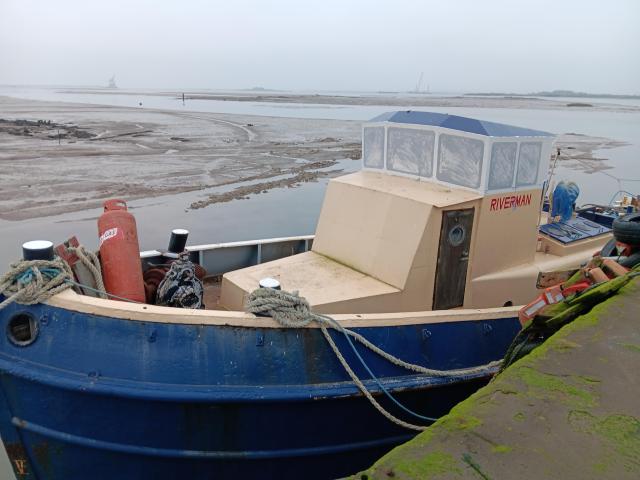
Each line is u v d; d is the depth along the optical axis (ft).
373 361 17.89
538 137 22.21
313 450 18.10
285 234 59.26
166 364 15.93
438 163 22.48
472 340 19.67
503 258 22.86
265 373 16.56
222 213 67.67
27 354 16.01
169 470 17.43
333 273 22.09
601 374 11.02
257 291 16.85
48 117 211.00
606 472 8.56
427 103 475.31
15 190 76.48
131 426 16.44
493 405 10.14
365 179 24.02
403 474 8.39
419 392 18.84
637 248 17.48
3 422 16.83
